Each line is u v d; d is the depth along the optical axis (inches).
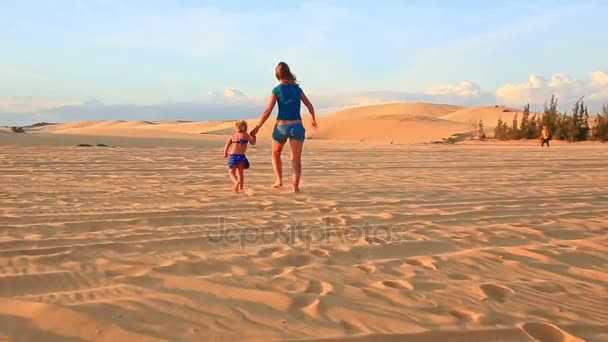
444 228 208.5
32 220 207.2
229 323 108.8
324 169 479.5
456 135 2333.9
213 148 834.2
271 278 139.8
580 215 243.8
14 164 459.8
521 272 153.9
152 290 127.6
